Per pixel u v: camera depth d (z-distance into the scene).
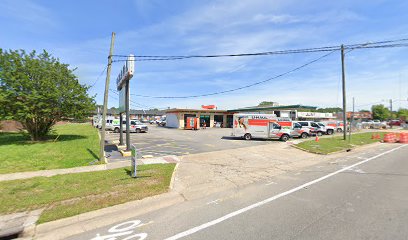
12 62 17.88
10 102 17.03
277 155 14.30
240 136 23.95
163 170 9.48
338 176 8.99
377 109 83.81
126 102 15.06
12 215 5.18
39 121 20.11
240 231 4.46
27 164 11.02
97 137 24.45
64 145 17.78
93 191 6.76
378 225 4.64
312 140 22.22
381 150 17.42
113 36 12.62
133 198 6.24
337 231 4.40
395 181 8.16
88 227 4.71
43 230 4.59
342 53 22.72
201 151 15.68
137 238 4.25
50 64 19.12
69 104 19.09
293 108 38.75
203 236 4.29
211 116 46.78
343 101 23.09
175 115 45.22
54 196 6.35
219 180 8.31
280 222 4.84
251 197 6.52
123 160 12.36
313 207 5.69
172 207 5.79
